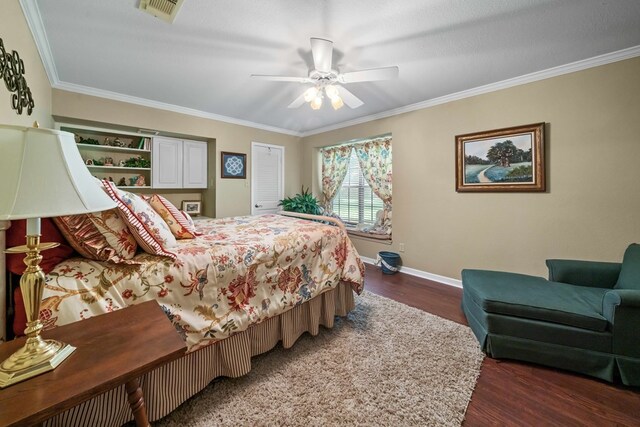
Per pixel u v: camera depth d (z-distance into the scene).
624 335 1.48
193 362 1.38
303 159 5.16
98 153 3.53
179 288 1.30
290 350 1.86
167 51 2.19
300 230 2.10
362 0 1.60
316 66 1.96
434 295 2.90
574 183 2.41
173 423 1.27
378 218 4.30
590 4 1.63
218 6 1.66
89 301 1.06
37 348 0.76
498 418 1.31
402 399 1.41
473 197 3.03
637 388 1.50
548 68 2.45
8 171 0.67
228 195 4.21
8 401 0.63
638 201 2.14
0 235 0.97
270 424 1.26
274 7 1.67
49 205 0.71
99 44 2.07
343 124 4.38
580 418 1.31
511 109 2.71
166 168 3.82
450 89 2.97
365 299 2.77
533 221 2.64
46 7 1.66
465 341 1.96
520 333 1.70
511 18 1.76
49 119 2.62
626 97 2.16
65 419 1.06
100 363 0.76
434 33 1.93
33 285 0.77
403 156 3.64
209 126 3.94
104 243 1.20
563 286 1.98
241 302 1.54
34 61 1.95
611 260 2.26
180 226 1.79
